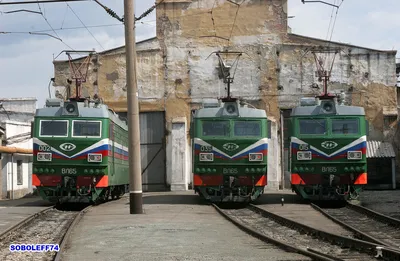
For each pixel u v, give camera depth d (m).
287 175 37.34
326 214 18.20
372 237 12.38
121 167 27.98
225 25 38.06
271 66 37.66
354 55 37.25
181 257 10.55
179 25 38.12
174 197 28.89
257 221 17.58
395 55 37.03
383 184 35.59
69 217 19.06
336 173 22.31
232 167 22.44
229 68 35.59
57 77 38.28
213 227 15.23
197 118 22.83
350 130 22.52
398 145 36.44
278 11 37.81
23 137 39.69
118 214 19.34
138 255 10.80
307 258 10.28
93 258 10.50
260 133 22.78
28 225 16.41
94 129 22.72
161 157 38.16
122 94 38.00
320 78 34.34
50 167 22.39
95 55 38.16
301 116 22.84
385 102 36.97
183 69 38.00
